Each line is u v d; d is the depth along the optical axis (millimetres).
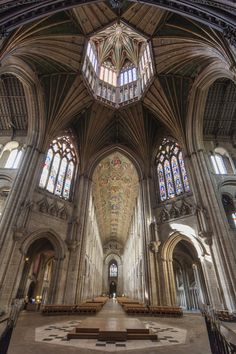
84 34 19438
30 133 21156
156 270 18891
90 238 32438
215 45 15117
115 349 5691
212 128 23672
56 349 5637
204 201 17938
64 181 23391
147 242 20656
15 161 21234
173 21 17531
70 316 14211
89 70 24984
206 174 18953
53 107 22438
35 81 20531
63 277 18531
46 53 18859
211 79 19406
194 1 8992
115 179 36719
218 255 15484
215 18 8828
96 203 40906
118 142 28172
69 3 9859
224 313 12914
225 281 14461
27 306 20484
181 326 10352
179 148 23547
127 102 26016
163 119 24031
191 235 18094
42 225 18719
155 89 22953
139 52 28172
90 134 26531
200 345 6289
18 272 15820
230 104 21938
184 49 18781
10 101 22141
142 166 25984
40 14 9453
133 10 18547
